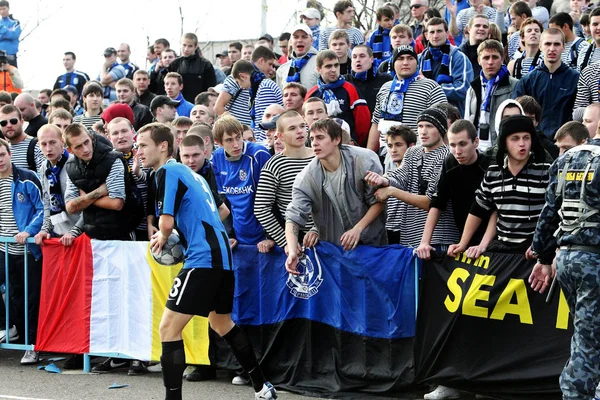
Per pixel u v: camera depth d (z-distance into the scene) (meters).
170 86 10.60
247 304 6.70
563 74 7.75
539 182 5.64
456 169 6.01
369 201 6.27
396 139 6.99
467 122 5.94
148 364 7.27
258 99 9.44
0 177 7.77
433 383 5.91
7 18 15.94
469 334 5.79
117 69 13.35
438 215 6.11
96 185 7.19
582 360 4.90
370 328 6.20
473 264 5.80
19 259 7.58
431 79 8.77
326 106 7.75
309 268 6.44
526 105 6.75
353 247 6.21
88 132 7.19
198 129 7.46
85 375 7.07
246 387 6.58
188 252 5.75
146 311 6.95
